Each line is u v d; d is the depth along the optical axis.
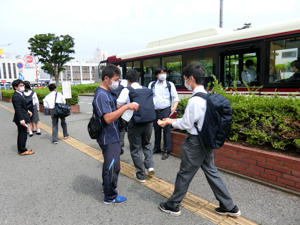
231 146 3.65
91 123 2.76
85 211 2.83
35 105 7.20
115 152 2.87
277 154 3.17
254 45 6.04
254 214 2.63
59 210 2.87
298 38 5.34
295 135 3.20
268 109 3.58
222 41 6.68
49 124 9.11
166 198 3.10
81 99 20.86
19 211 2.86
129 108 2.60
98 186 3.53
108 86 2.81
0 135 7.44
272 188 3.19
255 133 3.58
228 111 2.28
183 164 2.52
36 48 35.72
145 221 2.59
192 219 2.60
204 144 2.33
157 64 8.48
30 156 5.07
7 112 13.64
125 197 3.08
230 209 2.54
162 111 4.71
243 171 3.54
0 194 3.31
